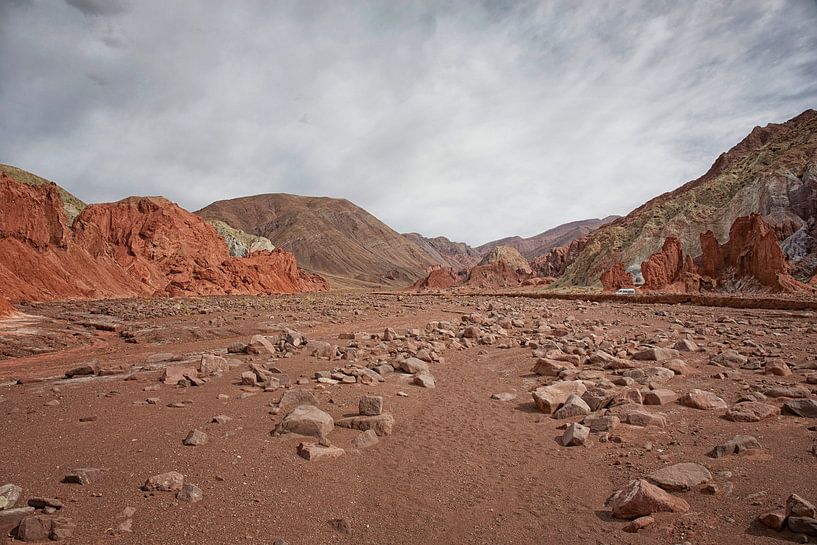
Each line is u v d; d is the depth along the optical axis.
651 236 107.19
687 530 5.03
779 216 86.25
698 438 7.82
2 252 48.72
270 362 15.16
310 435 8.12
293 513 5.54
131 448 7.32
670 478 6.10
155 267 79.25
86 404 9.97
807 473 6.16
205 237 93.88
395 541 5.07
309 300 57.94
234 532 5.02
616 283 79.56
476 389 12.22
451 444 8.14
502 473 6.91
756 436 7.71
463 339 20.03
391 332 20.67
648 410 9.53
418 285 159.88
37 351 17.75
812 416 8.63
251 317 31.62
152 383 12.12
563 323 27.73
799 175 91.62
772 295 49.84
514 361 15.98
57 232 57.31
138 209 85.44
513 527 5.39
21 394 10.92
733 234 68.31
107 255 69.44
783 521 4.83
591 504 5.91
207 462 6.84
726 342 18.64
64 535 4.70
